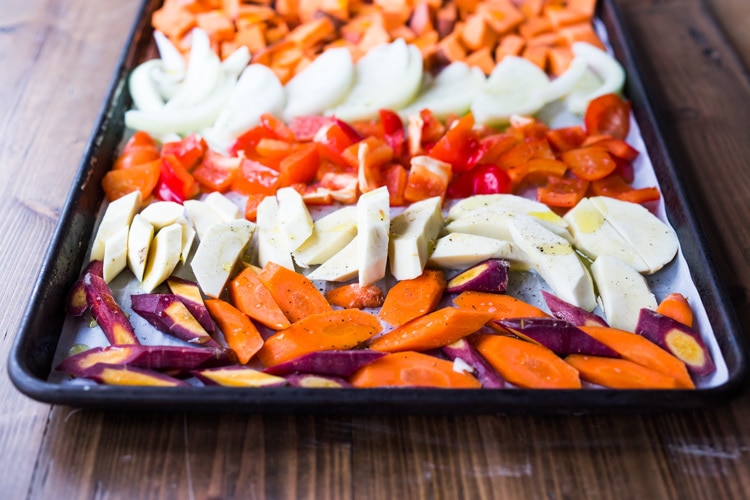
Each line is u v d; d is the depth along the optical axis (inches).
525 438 19.1
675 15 30.0
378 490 18.4
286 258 21.9
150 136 25.6
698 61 28.2
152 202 23.8
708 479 18.6
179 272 22.0
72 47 29.0
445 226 22.9
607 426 19.3
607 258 21.5
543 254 21.3
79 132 26.0
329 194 23.5
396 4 28.8
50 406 19.6
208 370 19.5
